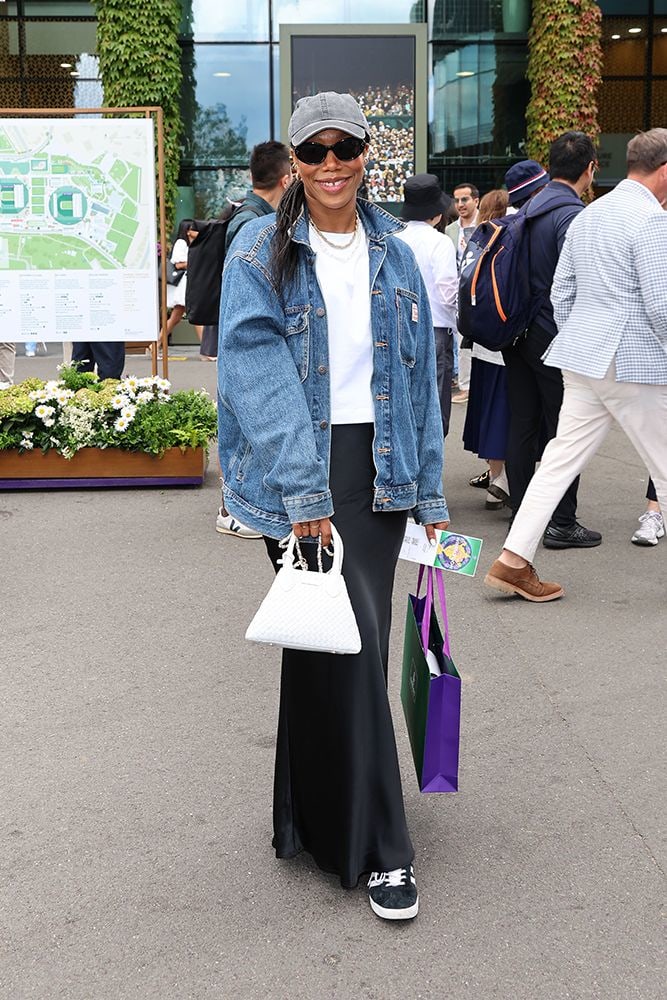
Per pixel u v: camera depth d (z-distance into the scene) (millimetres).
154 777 3795
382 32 16672
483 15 17703
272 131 18016
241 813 3557
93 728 4184
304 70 16750
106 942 2910
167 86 16531
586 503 7738
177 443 8148
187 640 5102
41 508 7629
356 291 2947
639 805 3604
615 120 18578
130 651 4969
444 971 2773
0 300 8602
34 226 8516
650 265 5055
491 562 6340
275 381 2830
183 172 18062
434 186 7109
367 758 2984
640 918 2994
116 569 6203
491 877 3193
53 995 2705
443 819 3520
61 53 18000
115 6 16219
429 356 3121
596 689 4539
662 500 5379
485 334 6012
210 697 4465
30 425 8133
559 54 16656
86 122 8445
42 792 3699
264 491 2941
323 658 2949
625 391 5238
